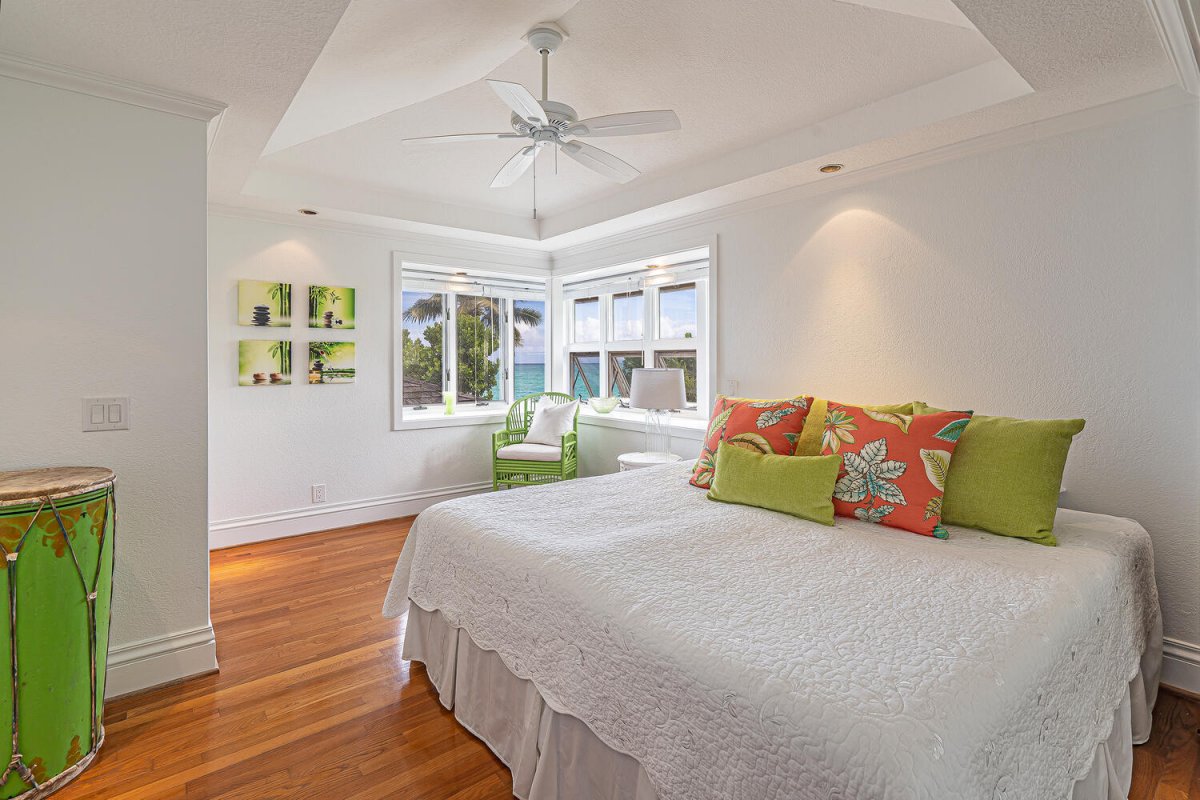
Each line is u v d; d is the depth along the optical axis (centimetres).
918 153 272
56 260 193
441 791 166
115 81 197
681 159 327
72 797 161
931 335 276
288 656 239
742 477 234
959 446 208
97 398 201
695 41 210
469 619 192
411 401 475
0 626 155
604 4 188
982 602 142
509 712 176
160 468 214
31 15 161
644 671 131
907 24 199
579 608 151
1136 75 198
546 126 214
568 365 535
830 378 315
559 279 528
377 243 429
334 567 341
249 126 237
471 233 438
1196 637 212
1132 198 219
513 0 180
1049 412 241
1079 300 232
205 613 226
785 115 270
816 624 131
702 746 118
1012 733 109
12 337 187
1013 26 169
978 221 259
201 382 222
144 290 209
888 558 173
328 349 409
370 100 250
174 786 166
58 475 179
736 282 362
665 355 454
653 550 180
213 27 168
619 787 139
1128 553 184
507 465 450
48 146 191
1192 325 208
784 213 335
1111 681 158
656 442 430
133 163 205
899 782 90
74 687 168
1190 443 210
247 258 376
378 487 439
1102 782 144
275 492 394
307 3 157
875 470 210
